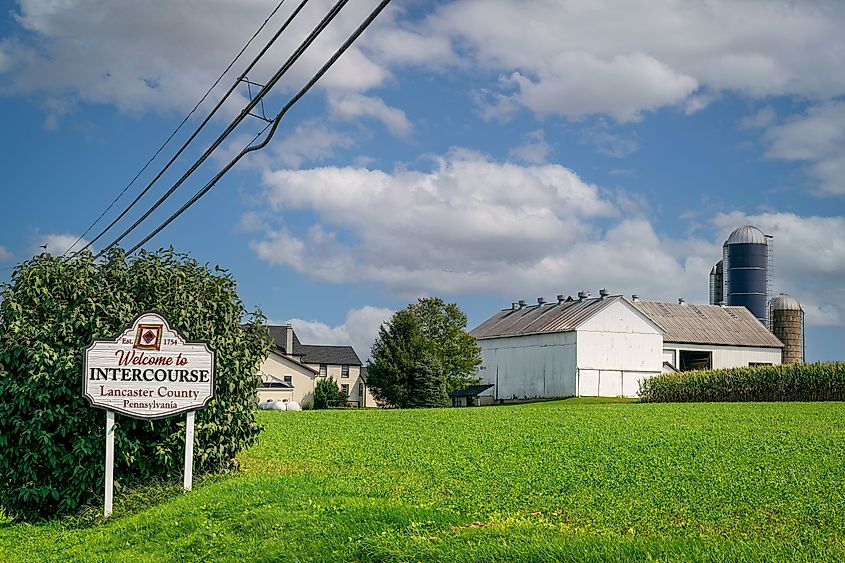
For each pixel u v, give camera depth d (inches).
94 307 689.6
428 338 3801.7
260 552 465.1
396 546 418.6
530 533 432.8
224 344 732.7
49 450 655.8
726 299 3873.0
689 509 540.7
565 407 1866.4
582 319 2997.0
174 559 498.6
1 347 673.6
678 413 1531.7
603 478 687.1
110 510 653.3
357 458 885.2
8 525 661.3
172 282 730.8
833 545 420.2
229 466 756.0
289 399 3774.6
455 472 750.5
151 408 680.4
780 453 853.2
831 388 2137.1
